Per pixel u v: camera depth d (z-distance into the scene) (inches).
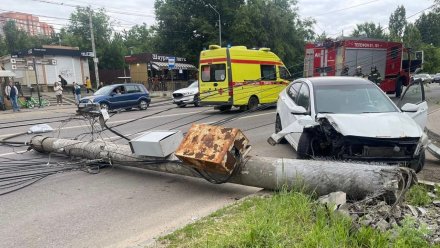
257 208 161.8
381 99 253.9
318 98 254.7
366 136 198.8
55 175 259.4
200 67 639.1
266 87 650.8
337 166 176.2
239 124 482.3
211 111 681.0
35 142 323.9
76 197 212.2
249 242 132.5
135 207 192.5
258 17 1510.8
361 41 705.6
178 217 175.9
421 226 131.4
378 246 123.6
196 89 801.6
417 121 249.0
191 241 142.9
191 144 197.9
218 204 190.9
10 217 185.6
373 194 161.8
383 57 741.3
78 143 292.8
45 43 2333.9
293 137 273.0
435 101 690.2
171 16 1680.6
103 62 2073.1
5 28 2209.6
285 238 135.7
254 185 196.9
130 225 169.8
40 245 153.7
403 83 790.5
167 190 218.1
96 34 2101.4
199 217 173.5
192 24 1647.4
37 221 179.2
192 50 1727.4
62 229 168.7
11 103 868.6
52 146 308.5
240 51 612.4
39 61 976.3
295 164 185.5
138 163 239.8
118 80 1818.4
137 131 451.2
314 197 177.2
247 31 1496.1
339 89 264.1
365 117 220.8
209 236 144.6
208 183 227.0
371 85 271.6
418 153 202.5
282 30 1578.5
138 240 152.9
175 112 684.7
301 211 153.6
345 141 202.5
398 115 228.7
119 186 230.2
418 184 180.1
